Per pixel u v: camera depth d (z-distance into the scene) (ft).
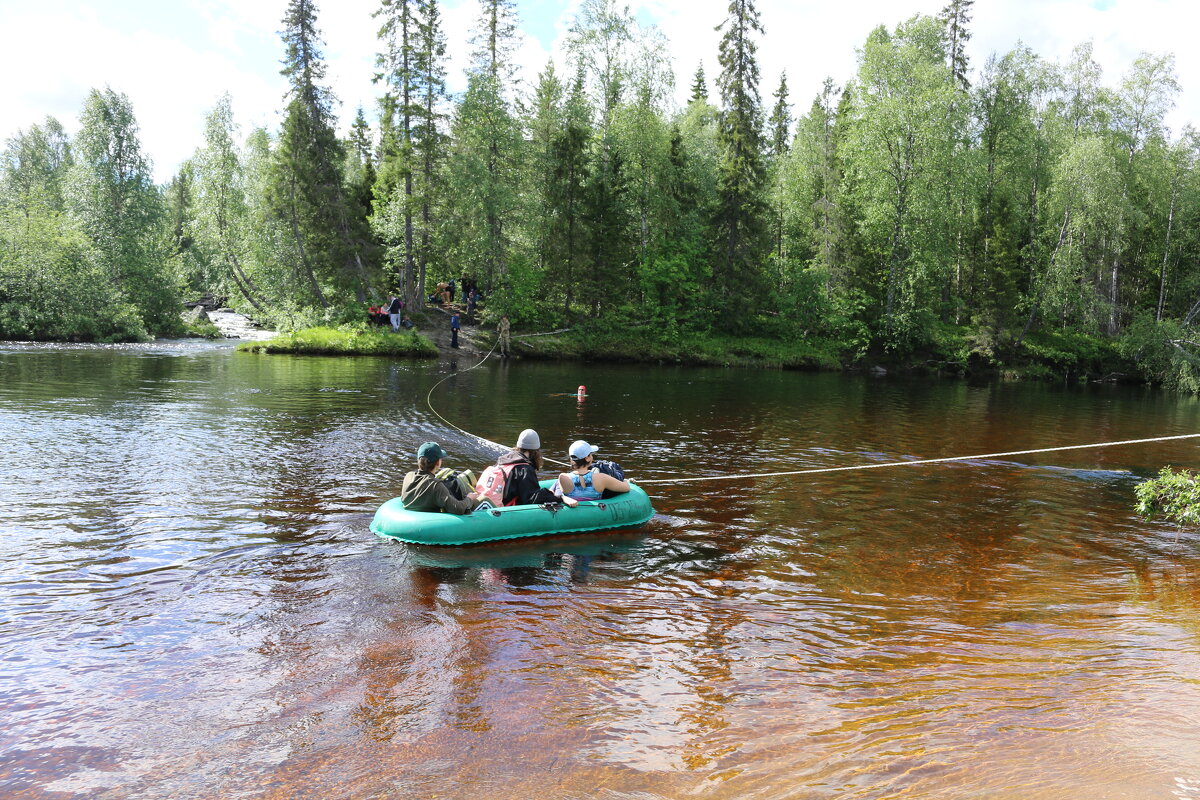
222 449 38.04
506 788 11.42
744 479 36.37
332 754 12.44
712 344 127.54
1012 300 124.26
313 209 115.34
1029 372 123.54
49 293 104.01
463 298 141.28
